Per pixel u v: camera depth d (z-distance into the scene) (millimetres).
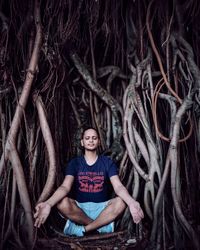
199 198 2965
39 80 2898
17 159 2732
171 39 3041
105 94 3256
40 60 2873
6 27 2842
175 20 3064
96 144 2877
